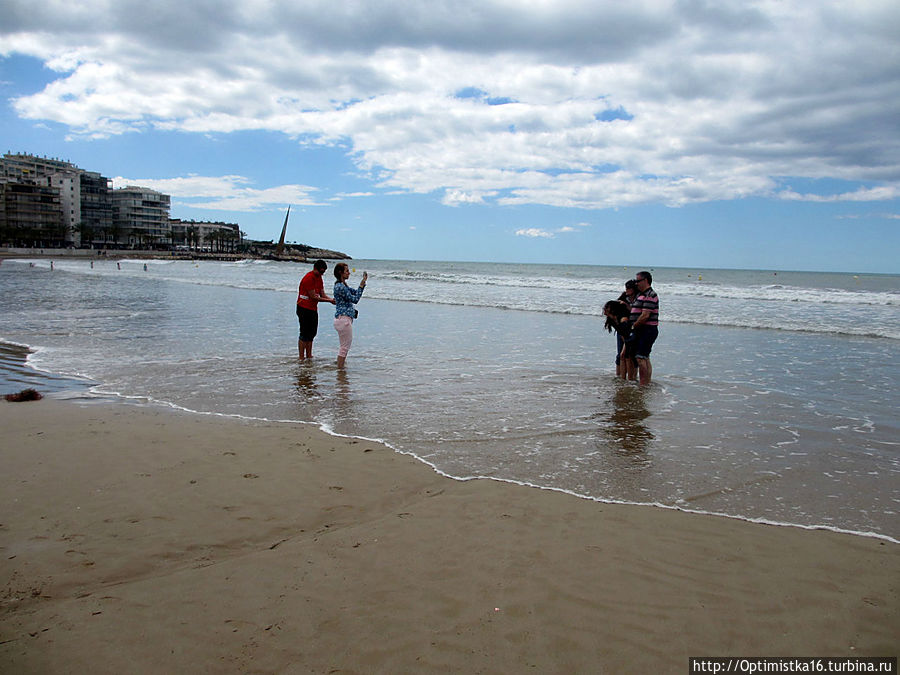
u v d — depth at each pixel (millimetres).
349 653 2674
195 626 2863
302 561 3547
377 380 9281
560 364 10891
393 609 3041
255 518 4184
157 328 15375
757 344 13875
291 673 2537
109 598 3109
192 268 76500
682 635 2861
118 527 3980
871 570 3541
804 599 3201
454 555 3650
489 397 8195
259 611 3004
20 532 3883
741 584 3354
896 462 5621
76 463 5238
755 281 63125
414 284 41312
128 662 2590
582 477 5148
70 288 31859
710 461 5605
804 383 9344
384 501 4555
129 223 162125
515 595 3189
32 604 3049
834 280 73000
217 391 8391
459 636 2820
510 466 5422
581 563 3568
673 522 4227
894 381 9523
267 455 5586
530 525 4125
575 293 32281
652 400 8102
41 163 169125
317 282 10969
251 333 14594
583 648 2748
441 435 6367
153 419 6836
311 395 8203
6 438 5969
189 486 4754
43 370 9789
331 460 5484
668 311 22047
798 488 4938
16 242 132500
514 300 27359
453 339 14250
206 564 3502
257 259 154875
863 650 2764
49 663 2578
